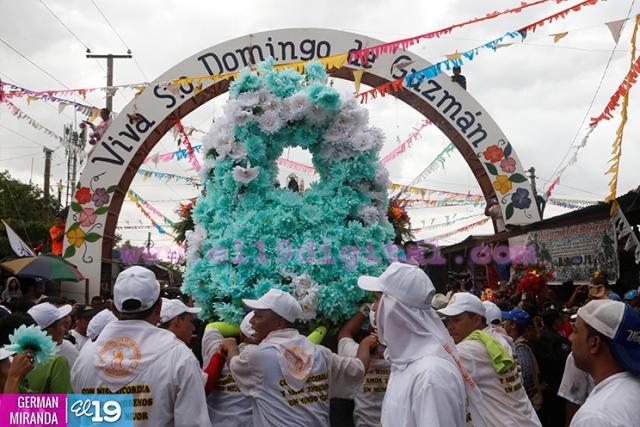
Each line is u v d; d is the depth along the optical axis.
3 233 24.28
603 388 2.48
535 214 13.58
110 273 14.85
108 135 14.37
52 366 3.86
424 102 13.80
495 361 3.79
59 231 15.16
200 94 14.11
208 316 4.82
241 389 3.81
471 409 3.46
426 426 2.61
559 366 5.93
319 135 5.02
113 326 3.35
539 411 5.75
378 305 3.05
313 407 3.74
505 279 13.68
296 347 3.82
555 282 10.30
